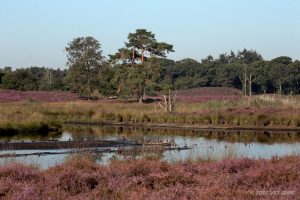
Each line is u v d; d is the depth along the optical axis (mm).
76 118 48969
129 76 72438
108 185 10367
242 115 42281
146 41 75312
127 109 50750
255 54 185125
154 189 10047
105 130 39031
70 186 10297
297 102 49625
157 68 72625
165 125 43500
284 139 31219
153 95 85812
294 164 12039
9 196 9281
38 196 9266
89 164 13680
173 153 21875
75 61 86500
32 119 36281
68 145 25969
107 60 78938
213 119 42844
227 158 14555
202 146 25969
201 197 8703
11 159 16859
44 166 17297
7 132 33344
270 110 45219
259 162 12984
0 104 54719
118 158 19781
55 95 82938
